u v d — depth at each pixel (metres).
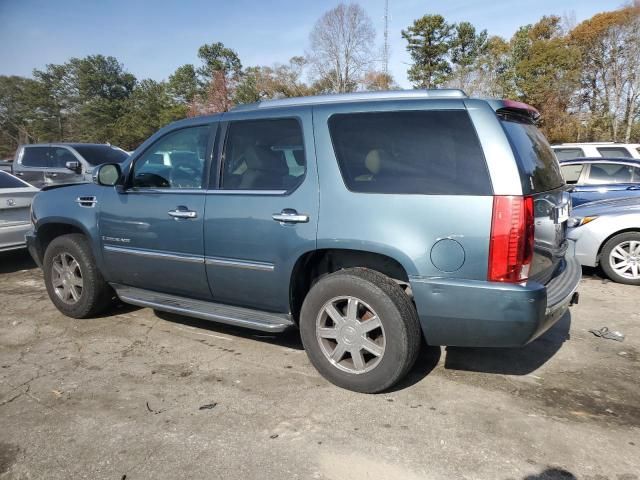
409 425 3.06
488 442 2.88
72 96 75.56
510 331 2.98
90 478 2.61
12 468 2.69
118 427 3.06
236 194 3.77
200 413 3.21
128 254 4.41
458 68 50.97
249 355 4.11
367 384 3.36
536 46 43.94
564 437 2.92
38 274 6.96
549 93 42.53
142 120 61.19
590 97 47.09
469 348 4.21
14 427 3.07
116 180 4.38
